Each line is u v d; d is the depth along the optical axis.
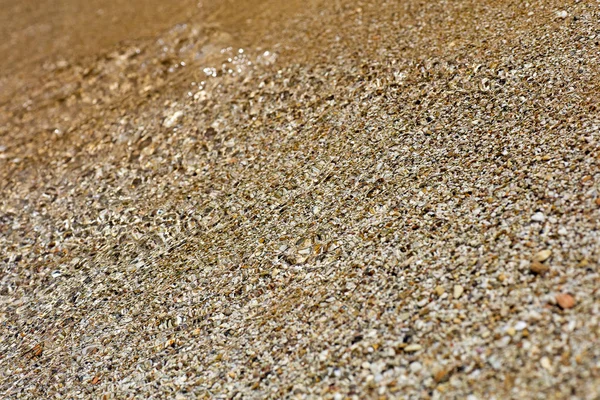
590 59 0.78
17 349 0.77
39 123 0.94
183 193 0.82
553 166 0.74
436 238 0.73
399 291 0.72
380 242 0.74
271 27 0.93
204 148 0.85
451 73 0.81
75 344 0.76
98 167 0.87
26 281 0.81
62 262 0.81
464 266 0.71
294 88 0.86
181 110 0.89
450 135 0.78
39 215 0.85
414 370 0.69
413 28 0.86
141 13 1.13
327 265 0.74
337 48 0.87
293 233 0.77
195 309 0.75
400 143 0.79
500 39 0.82
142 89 0.93
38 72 1.06
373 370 0.69
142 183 0.84
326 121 0.82
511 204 0.73
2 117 0.98
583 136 0.74
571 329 0.68
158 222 0.81
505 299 0.69
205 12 1.05
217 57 0.92
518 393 0.67
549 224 0.71
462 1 0.86
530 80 0.78
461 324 0.69
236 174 0.82
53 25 1.20
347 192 0.77
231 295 0.75
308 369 0.71
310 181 0.79
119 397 0.73
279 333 0.72
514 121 0.77
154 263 0.79
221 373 0.72
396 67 0.83
